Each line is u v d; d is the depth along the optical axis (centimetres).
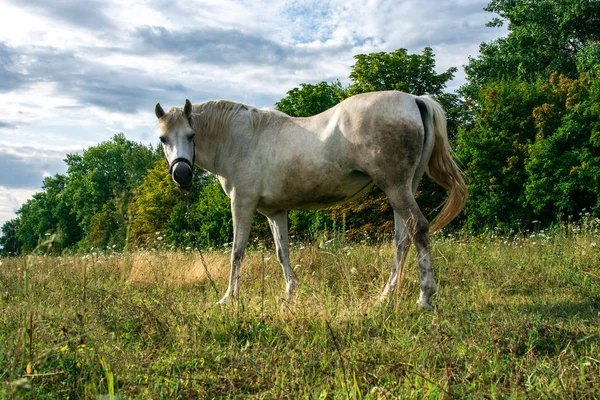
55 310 425
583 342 345
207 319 404
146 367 301
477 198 1938
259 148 550
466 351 328
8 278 609
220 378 292
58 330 339
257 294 528
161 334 372
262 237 2195
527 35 2473
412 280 552
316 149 508
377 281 559
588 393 247
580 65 2109
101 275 692
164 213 3734
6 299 480
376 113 477
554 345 343
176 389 274
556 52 2470
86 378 268
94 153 6112
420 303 462
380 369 288
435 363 305
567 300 493
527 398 246
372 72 2502
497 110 1955
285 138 535
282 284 576
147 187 4016
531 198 1753
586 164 1612
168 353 336
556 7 2333
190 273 695
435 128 503
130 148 6159
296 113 2814
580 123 1686
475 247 835
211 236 3027
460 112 2402
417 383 267
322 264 661
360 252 775
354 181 512
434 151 509
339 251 698
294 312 406
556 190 1688
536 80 2255
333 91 3106
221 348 350
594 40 2375
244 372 300
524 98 1948
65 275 644
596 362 299
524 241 891
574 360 305
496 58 2573
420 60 2450
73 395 260
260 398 260
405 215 477
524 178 1841
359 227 2031
